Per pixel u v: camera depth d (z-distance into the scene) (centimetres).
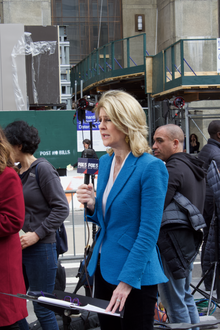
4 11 1770
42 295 188
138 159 197
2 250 226
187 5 1886
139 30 2189
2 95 1237
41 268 266
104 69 1581
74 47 2212
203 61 1191
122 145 202
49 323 260
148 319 197
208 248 387
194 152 1430
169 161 294
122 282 184
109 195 199
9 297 225
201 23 1895
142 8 2192
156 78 1391
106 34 2223
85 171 207
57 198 268
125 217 193
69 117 1321
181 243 270
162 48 2061
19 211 227
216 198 346
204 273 394
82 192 206
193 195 284
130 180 194
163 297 280
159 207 188
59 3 2191
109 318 213
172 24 1914
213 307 372
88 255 218
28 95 1329
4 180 223
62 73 1521
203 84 1184
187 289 297
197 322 298
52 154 1320
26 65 1324
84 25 2217
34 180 270
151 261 198
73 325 295
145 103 1742
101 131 201
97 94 1775
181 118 1392
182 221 269
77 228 671
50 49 1332
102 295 210
